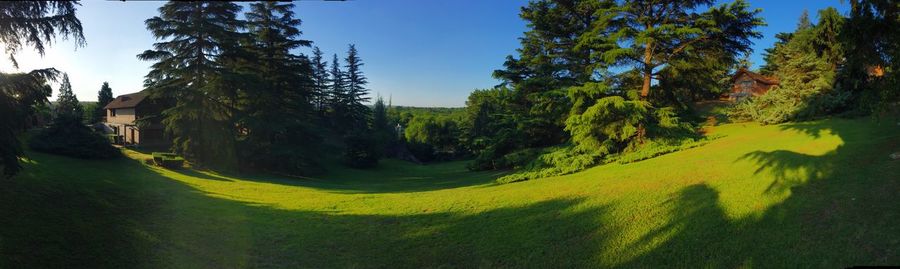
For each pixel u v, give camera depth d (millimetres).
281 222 10820
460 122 69500
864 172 9000
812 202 8086
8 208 8836
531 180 17328
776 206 8312
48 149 19156
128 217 10102
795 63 21453
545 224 9617
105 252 7598
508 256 7934
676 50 18359
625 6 17625
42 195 10352
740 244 7031
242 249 8484
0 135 7977
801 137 14875
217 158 24094
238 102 28016
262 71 29562
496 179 20625
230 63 27062
